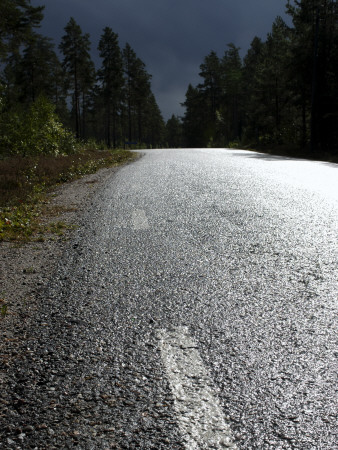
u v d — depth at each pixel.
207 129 91.06
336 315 2.86
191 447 1.68
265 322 2.79
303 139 32.94
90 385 2.13
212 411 1.90
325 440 1.70
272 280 3.59
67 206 7.91
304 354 2.37
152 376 2.19
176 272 3.88
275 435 1.73
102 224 6.10
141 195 8.59
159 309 3.06
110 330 2.75
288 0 30.83
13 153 18.78
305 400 1.96
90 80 64.75
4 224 6.21
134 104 92.00
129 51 84.00
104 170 15.36
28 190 10.53
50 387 2.13
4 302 3.34
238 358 2.34
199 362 2.31
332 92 29.91
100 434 1.77
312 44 30.42
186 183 10.16
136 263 4.19
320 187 8.86
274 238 4.94
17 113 19.77
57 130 21.34
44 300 3.34
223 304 3.11
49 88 63.41
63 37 61.16
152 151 30.58
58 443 1.73
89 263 4.27
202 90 92.19
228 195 8.12
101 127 129.75
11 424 1.85
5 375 2.26
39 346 2.57
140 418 1.86
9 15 30.09
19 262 4.48
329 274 3.68
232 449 1.66
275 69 40.16
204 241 4.92
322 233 5.07
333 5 29.67
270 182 9.87
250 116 45.44
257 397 1.99
